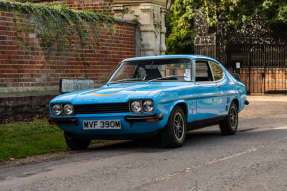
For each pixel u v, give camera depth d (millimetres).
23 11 10719
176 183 4711
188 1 31078
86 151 7535
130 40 14516
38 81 11125
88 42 12781
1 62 10125
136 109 6801
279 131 9461
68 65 12078
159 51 15484
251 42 23625
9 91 10242
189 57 8188
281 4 29594
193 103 7758
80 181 4945
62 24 11883
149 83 7938
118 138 7148
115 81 8258
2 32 10172
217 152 6699
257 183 4676
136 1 14766
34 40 11023
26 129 9141
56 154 7285
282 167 5457
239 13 29906
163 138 7203
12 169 6000
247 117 13375
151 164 5805
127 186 4625
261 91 23531
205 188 4484
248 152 6625
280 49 23922
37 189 4672
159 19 15281
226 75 9422
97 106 7031
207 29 22406
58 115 7328
